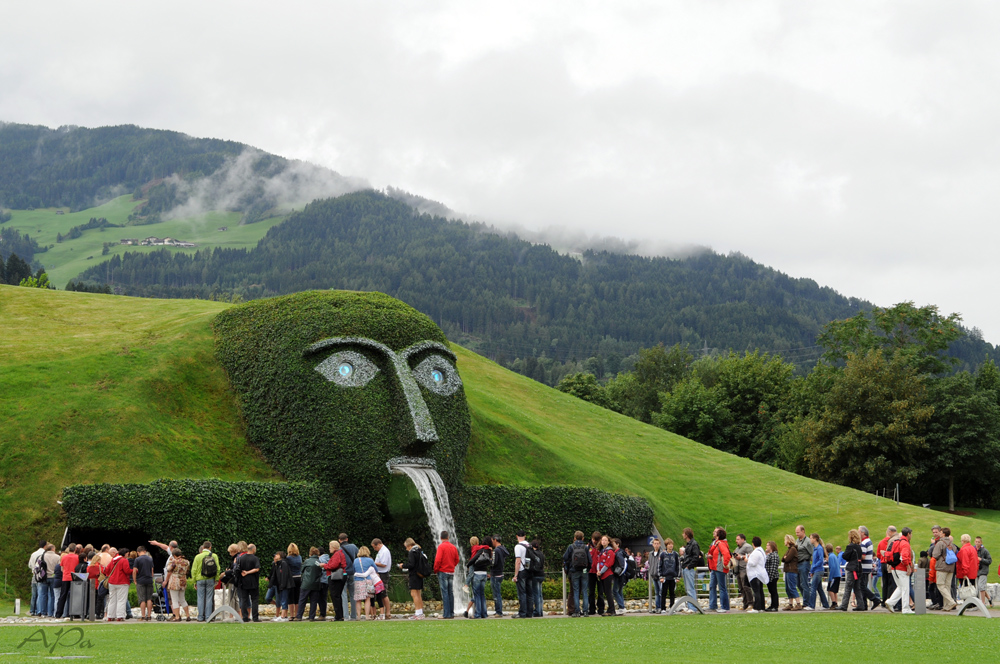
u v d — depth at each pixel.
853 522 40.78
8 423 27.14
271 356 29.56
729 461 49.12
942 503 70.25
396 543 26.64
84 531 24.20
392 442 26.67
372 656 11.17
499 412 42.06
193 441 28.61
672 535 36.53
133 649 12.00
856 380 62.47
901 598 20.58
